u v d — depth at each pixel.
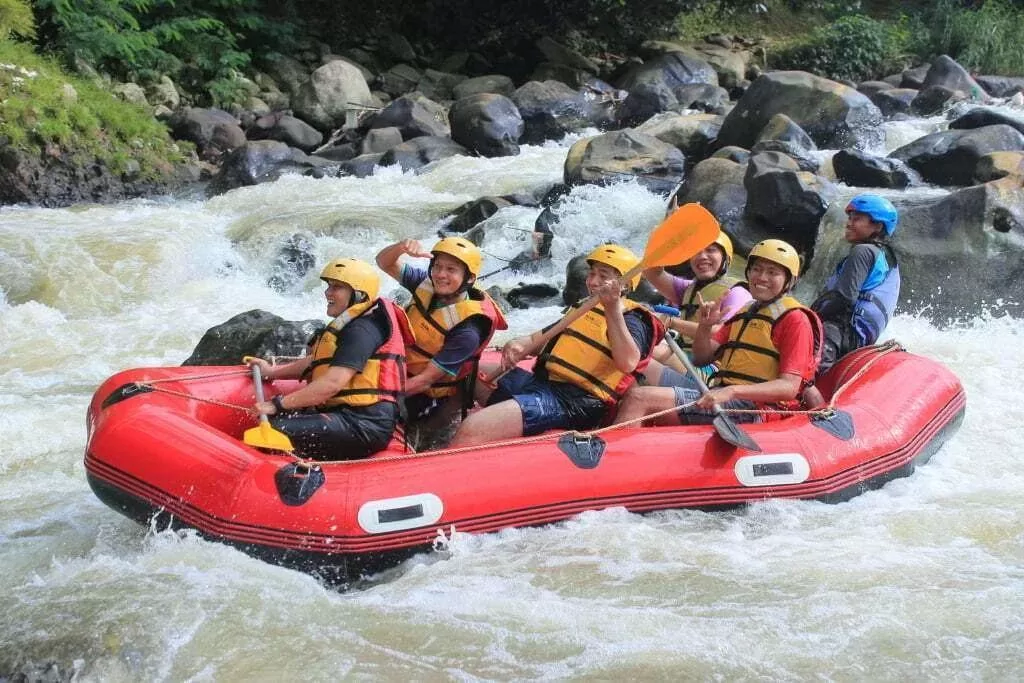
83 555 4.05
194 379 4.49
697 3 18.58
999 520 4.14
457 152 12.97
